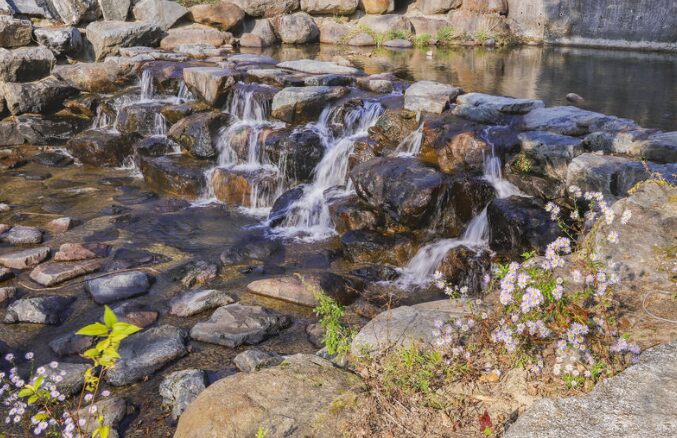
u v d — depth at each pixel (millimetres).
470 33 15328
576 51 13891
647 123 7707
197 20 13789
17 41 10898
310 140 7594
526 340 3250
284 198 7328
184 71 9289
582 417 2604
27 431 3773
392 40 14664
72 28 11352
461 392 3197
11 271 5977
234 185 7746
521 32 15594
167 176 8086
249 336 4840
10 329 5062
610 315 3391
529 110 7125
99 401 4055
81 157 9266
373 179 6402
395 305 5379
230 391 3424
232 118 8625
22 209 7551
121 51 11539
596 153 5691
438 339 3281
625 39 14297
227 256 6262
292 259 6305
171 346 4680
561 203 5742
